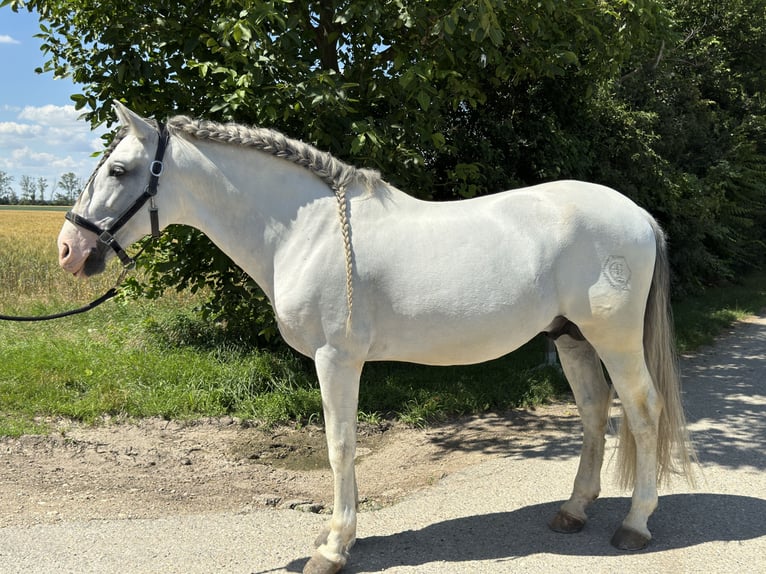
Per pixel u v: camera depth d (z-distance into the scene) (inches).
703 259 516.4
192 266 262.2
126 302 280.1
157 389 228.2
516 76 258.5
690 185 450.6
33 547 124.0
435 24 200.7
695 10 556.1
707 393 243.1
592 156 350.6
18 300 405.4
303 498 161.6
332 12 228.7
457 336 114.9
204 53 216.8
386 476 176.1
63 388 223.6
